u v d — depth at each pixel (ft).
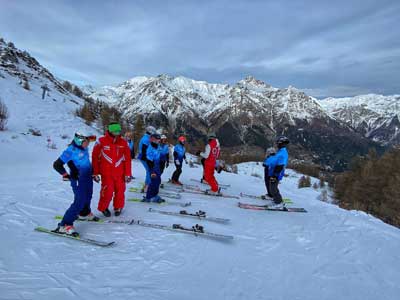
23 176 33.73
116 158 19.99
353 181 138.72
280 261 15.87
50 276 11.87
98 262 13.58
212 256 15.48
